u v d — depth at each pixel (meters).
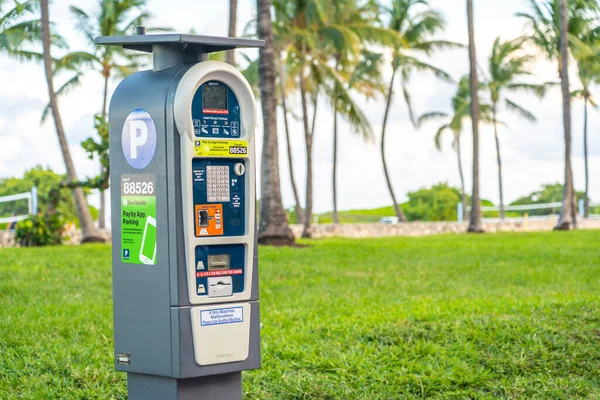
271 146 20.11
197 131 4.60
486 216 62.16
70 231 24.52
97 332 8.10
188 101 4.52
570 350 7.00
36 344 7.34
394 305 10.16
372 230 32.59
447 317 8.45
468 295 11.41
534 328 7.64
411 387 6.18
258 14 20.11
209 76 4.62
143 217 4.70
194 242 4.60
